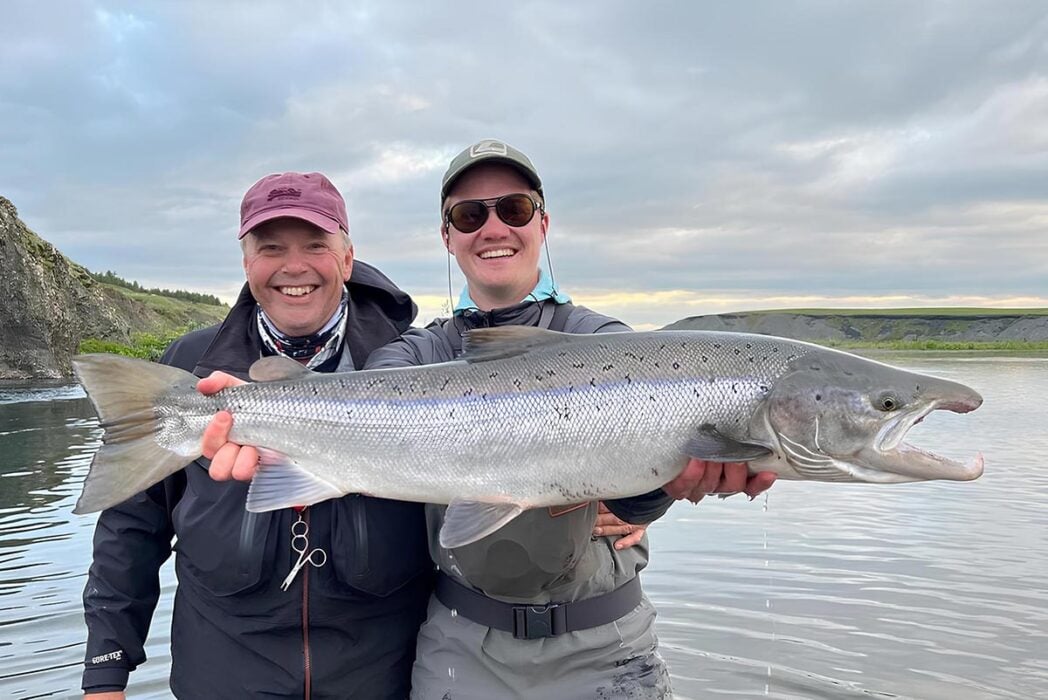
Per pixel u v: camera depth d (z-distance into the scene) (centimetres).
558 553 94
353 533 100
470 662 101
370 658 104
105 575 108
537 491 97
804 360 101
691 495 102
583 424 98
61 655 157
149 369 102
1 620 174
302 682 99
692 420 98
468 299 120
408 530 104
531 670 99
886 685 143
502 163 113
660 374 99
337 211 112
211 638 102
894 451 99
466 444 99
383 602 104
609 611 103
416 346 114
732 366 100
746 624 173
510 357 103
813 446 99
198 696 102
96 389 99
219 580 99
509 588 96
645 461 98
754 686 144
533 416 98
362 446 100
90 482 98
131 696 142
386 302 128
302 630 100
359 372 104
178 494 111
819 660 154
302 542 99
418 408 100
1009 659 153
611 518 105
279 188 108
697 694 141
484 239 114
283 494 98
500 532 92
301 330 113
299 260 109
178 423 101
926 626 169
